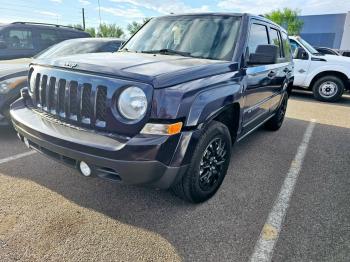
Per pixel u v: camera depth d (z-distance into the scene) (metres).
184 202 2.73
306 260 2.08
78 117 2.29
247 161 3.81
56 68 2.48
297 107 7.84
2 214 2.42
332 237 2.33
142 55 2.98
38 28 7.26
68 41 6.00
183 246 2.17
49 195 2.75
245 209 2.67
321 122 6.18
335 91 8.57
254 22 3.39
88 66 2.27
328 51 14.88
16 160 3.47
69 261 1.97
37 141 2.41
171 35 3.40
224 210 2.64
